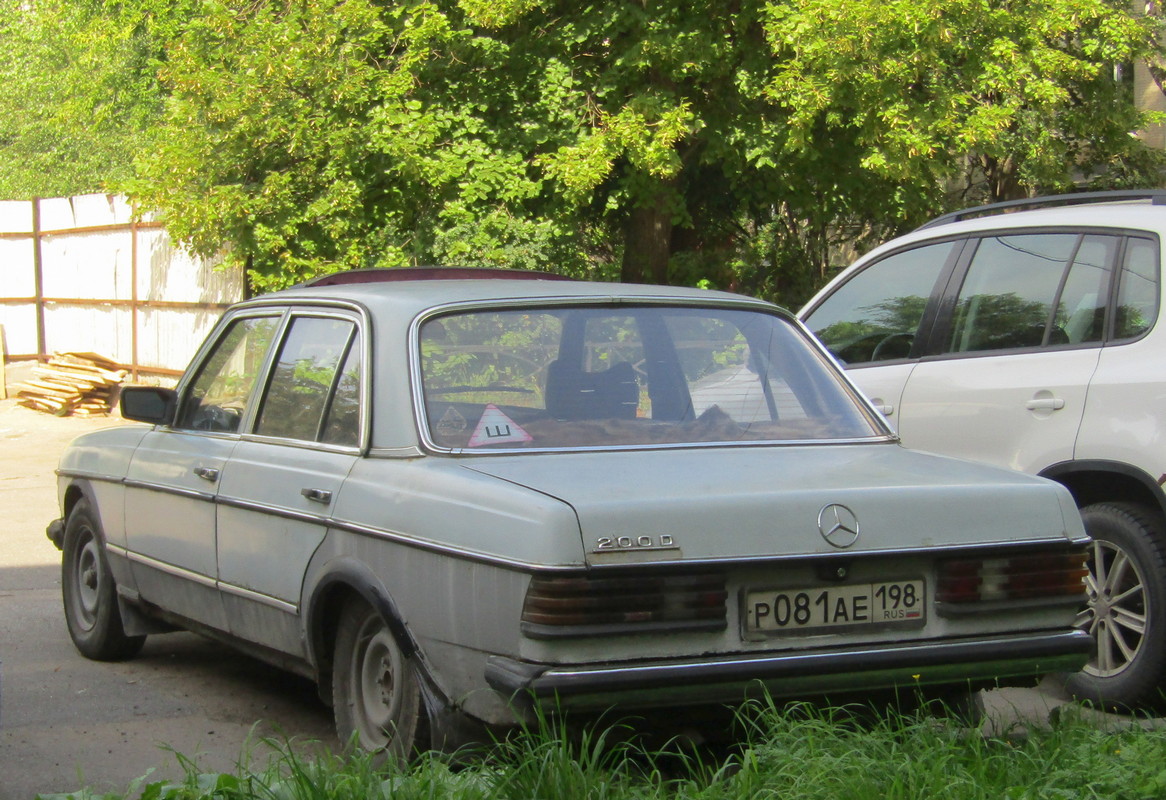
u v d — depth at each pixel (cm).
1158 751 388
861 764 361
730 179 1666
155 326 2109
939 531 388
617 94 1526
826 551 372
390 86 1425
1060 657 399
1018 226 599
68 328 2381
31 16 3372
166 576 560
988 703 552
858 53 1351
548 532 350
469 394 432
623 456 416
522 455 413
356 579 415
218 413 552
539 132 1514
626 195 1547
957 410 588
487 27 1458
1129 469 524
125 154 3259
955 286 615
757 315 493
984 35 1459
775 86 1407
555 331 456
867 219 1833
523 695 347
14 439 1817
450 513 382
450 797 348
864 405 476
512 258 1459
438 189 1466
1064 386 551
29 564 923
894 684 380
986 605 392
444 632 380
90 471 638
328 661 449
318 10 1387
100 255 2253
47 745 499
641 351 459
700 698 358
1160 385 521
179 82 1427
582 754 353
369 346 455
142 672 619
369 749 418
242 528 493
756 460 418
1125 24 1622
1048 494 409
